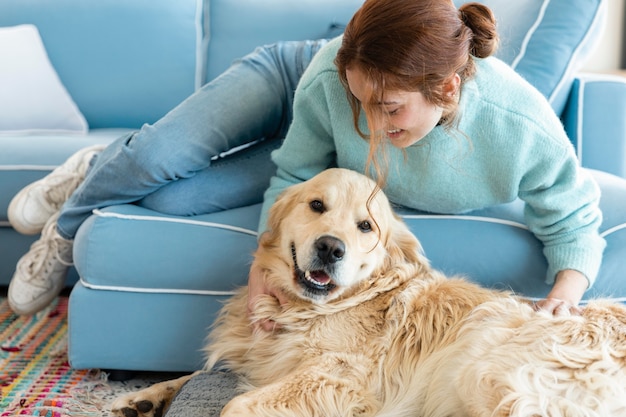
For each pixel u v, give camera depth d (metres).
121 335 1.85
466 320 1.59
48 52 3.09
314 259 1.56
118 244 1.82
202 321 1.85
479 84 1.61
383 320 1.65
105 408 1.75
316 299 1.62
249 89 2.03
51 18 3.10
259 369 1.70
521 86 1.66
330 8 2.96
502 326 1.53
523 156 1.66
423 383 1.59
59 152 2.51
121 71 3.10
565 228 1.75
